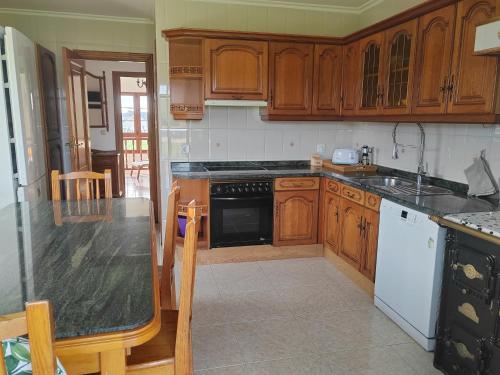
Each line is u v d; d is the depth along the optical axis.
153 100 4.86
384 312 2.73
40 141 3.72
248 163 4.10
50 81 4.13
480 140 2.62
